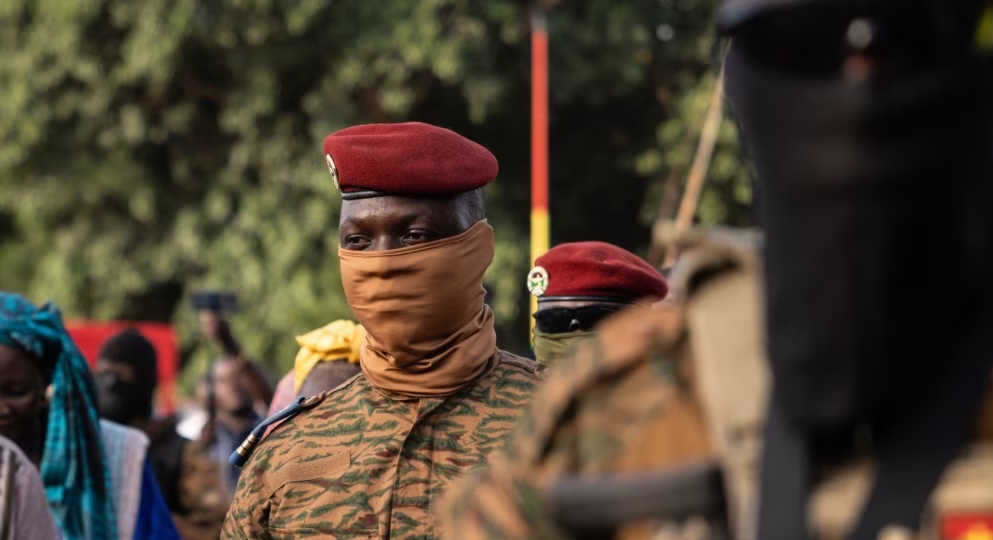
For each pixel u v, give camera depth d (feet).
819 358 6.71
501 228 102.37
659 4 104.73
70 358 21.77
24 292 109.60
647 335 7.55
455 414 16.07
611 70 101.81
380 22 96.58
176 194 105.29
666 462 7.39
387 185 15.98
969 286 6.79
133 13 97.86
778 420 6.86
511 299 98.43
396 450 15.83
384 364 16.20
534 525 7.57
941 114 6.56
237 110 99.14
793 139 6.69
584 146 109.70
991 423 6.74
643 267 19.24
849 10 6.64
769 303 6.86
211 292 39.27
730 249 7.34
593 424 7.57
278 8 96.84
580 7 101.45
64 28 99.50
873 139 6.53
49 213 105.50
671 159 98.22
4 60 101.24
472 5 95.96
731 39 7.04
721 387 7.13
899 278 6.64
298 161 99.71
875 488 6.68
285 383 20.54
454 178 16.15
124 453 22.72
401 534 15.52
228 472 37.27
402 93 97.04
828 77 6.73
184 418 52.75
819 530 6.80
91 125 103.35
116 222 105.09
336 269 98.89
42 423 21.79
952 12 6.60
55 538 18.78
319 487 15.81
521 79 101.24
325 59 99.40
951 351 6.77
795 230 6.73
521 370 16.80
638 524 7.26
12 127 102.37
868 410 6.75
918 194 6.58
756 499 6.82
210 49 100.78
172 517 24.03
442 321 16.03
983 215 6.86
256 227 99.71
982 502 6.59
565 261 18.92
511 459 7.89
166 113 102.17
